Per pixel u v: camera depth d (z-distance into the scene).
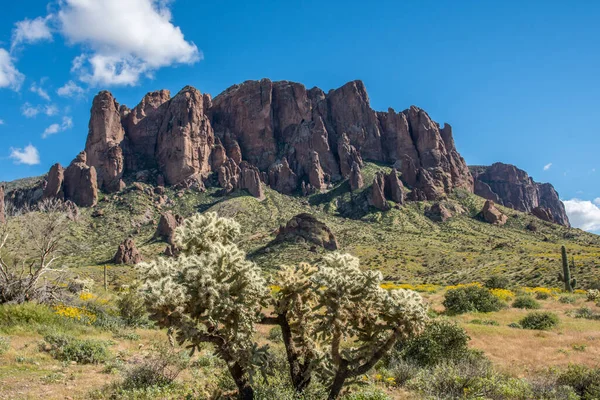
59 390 8.56
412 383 9.94
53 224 19.86
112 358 11.66
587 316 23.27
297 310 7.12
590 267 50.62
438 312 25.14
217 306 6.00
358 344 12.99
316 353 7.17
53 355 11.52
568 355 13.47
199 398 7.96
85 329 15.79
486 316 23.27
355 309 6.41
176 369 10.06
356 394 7.54
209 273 6.06
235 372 6.76
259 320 6.84
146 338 15.74
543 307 27.88
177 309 5.75
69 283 27.03
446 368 10.09
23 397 7.96
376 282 6.31
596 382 9.80
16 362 10.52
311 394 6.99
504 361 12.86
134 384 8.73
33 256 20.22
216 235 7.42
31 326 14.64
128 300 19.12
